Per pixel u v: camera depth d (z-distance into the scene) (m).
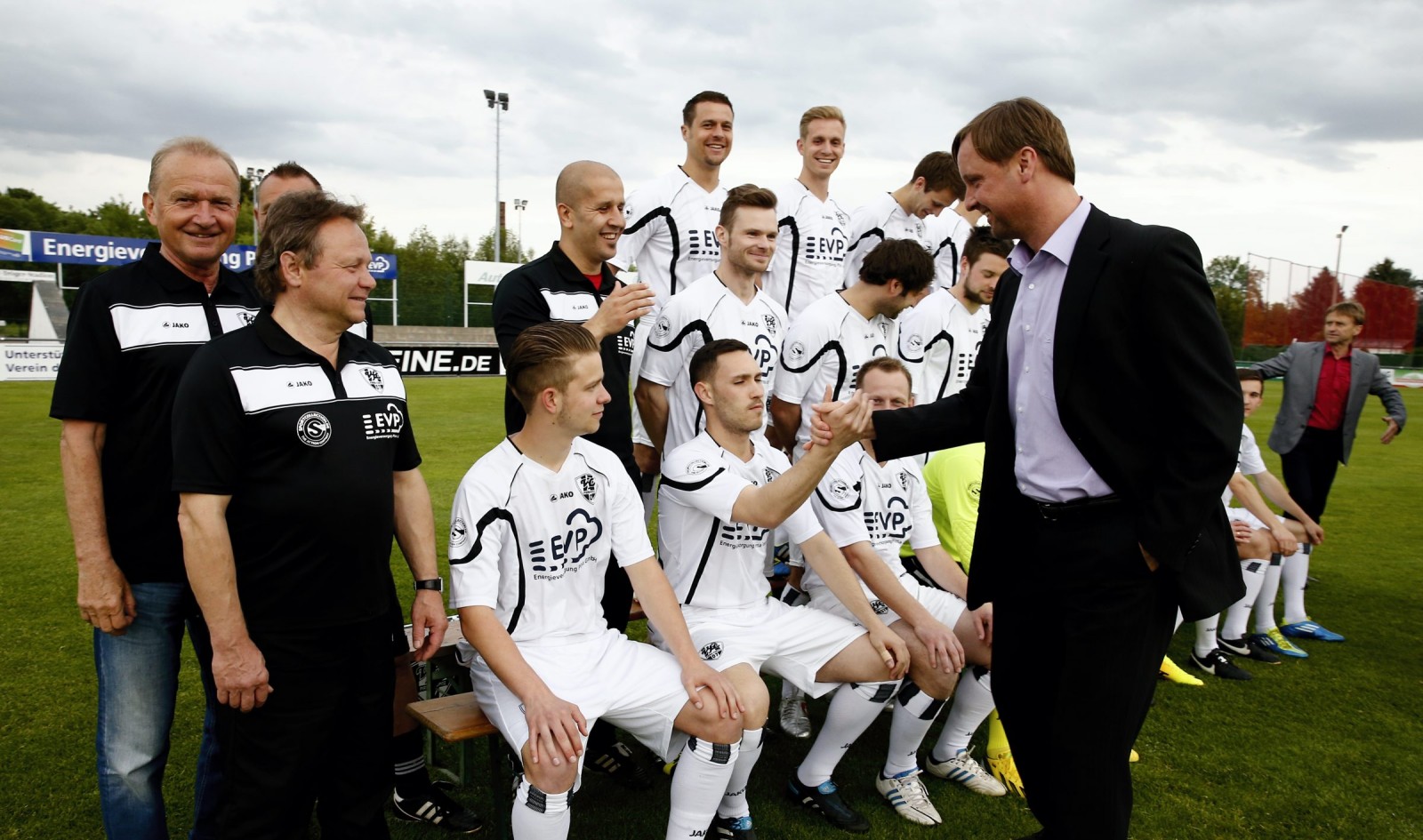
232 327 2.42
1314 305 28.78
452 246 54.59
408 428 2.48
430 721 2.56
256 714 2.12
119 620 2.23
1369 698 4.20
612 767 3.28
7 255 24.11
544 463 2.61
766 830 2.95
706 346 3.04
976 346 5.05
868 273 4.09
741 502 2.83
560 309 3.24
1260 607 4.87
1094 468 2.09
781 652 2.99
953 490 3.93
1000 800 3.22
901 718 3.05
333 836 2.31
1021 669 2.40
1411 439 14.34
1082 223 2.12
